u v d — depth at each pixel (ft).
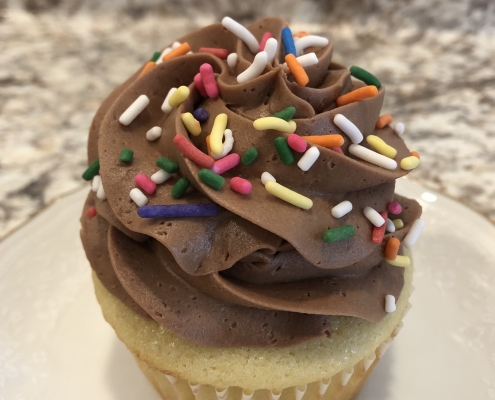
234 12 0.86
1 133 0.63
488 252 0.44
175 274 0.28
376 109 0.30
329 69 0.34
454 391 0.35
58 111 0.67
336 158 0.26
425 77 0.74
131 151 0.29
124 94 0.31
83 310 0.41
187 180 0.27
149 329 0.30
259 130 0.27
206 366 0.28
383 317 0.29
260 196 0.26
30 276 0.43
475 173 0.56
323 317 0.28
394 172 0.28
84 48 0.81
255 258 0.26
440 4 0.82
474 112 0.66
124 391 0.36
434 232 0.46
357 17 0.85
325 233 0.26
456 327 0.39
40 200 0.53
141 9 0.87
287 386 0.29
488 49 0.79
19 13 0.87
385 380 0.36
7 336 0.39
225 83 0.29
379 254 0.29
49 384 0.36
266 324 0.28
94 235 0.32
